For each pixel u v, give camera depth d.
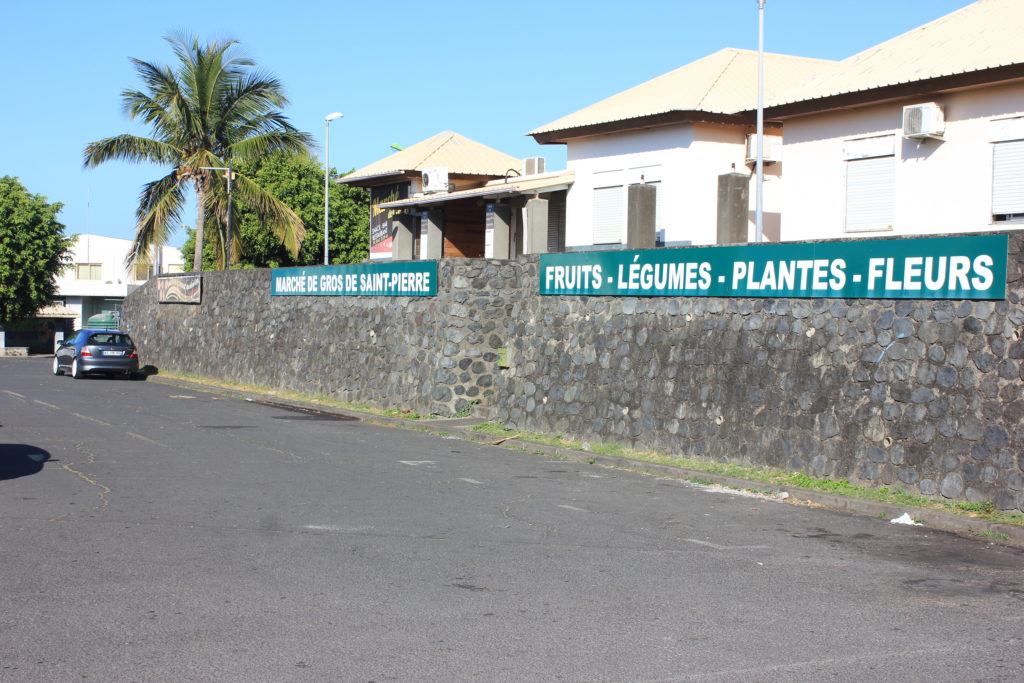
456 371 19.70
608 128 25.12
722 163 23.75
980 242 10.30
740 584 7.34
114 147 36.56
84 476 11.93
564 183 26.94
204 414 20.48
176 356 33.31
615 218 25.53
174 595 6.75
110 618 6.20
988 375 10.18
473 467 13.49
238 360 28.92
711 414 13.48
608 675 5.29
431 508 10.21
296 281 26.05
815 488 11.39
